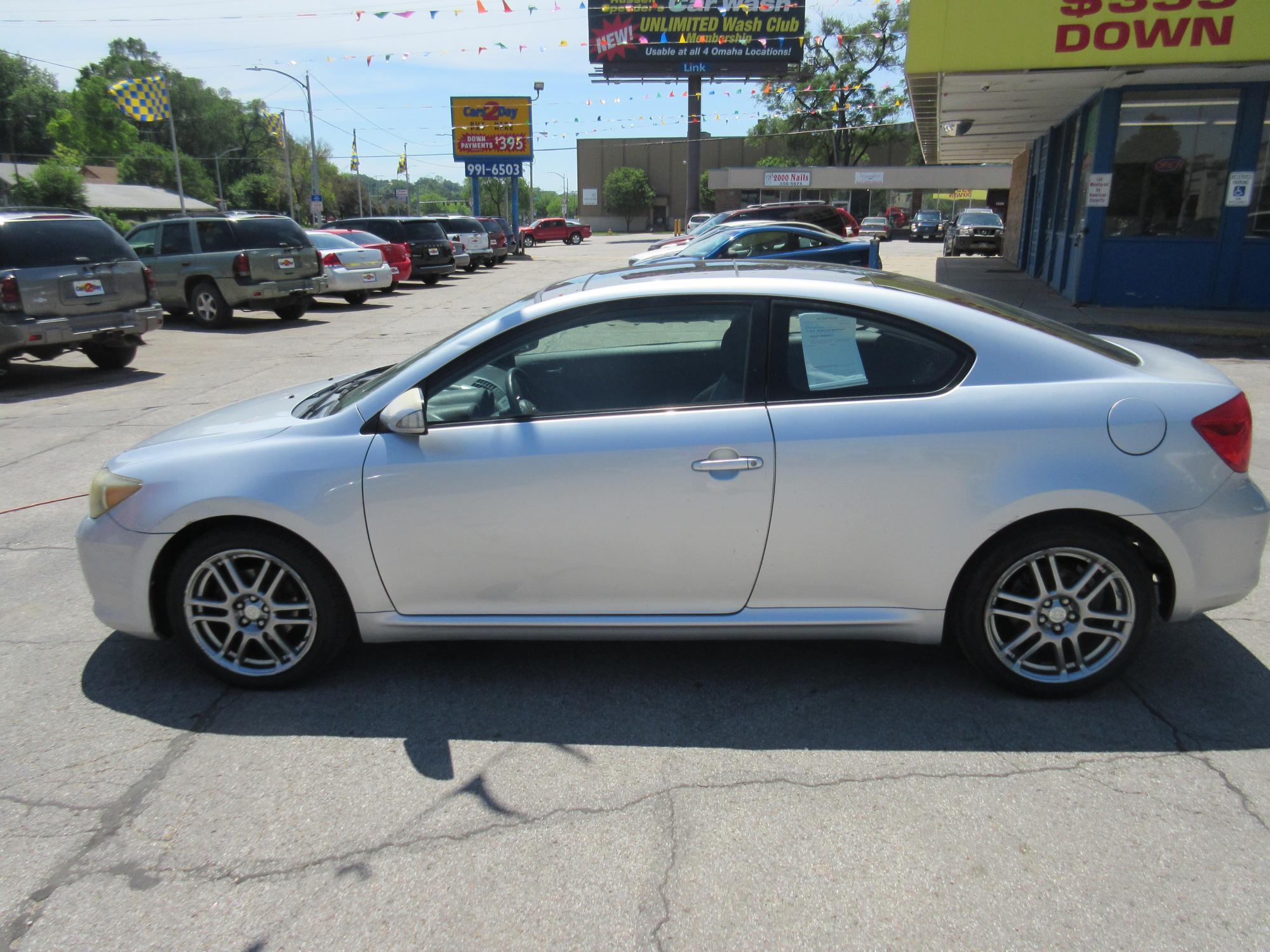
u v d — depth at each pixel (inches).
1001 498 123.3
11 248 385.1
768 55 1899.6
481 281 990.4
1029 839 104.0
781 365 129.3
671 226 3107.8
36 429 323.0
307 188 3324.3
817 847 103.8
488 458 129.2
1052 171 735.7
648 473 127.0
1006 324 129.9
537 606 134.6
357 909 96.1
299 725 132.0
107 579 140.2
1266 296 514.9
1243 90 489.4
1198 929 90.5
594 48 1907.0
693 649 153.4
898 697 135.5
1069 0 438.6
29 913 96.6
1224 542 125.0
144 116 1412.4
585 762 121.6
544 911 95.3
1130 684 137.7
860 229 1953.7
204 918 95.3
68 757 125.0
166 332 583.5
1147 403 123.6
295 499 131.6
